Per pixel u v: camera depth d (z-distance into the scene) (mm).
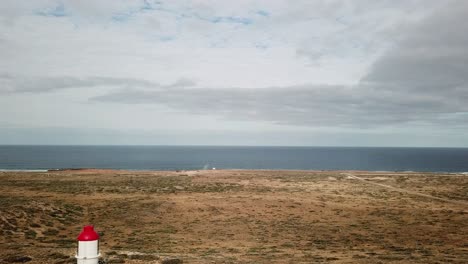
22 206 38031
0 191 54156
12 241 27484
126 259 18891
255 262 20156
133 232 33562
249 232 34562
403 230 36094
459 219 41781
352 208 48250
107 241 29219
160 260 18984
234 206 47219
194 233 33781
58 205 42250
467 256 24156
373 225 38469
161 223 38000
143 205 45688
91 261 11977
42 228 33094
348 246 28938
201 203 48406
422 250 27094
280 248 27656
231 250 26109
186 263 18828
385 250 27203
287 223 39031
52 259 18469
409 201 55188
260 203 49656
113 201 47969
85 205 44812
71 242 28156
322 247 28281
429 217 42875
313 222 39781
